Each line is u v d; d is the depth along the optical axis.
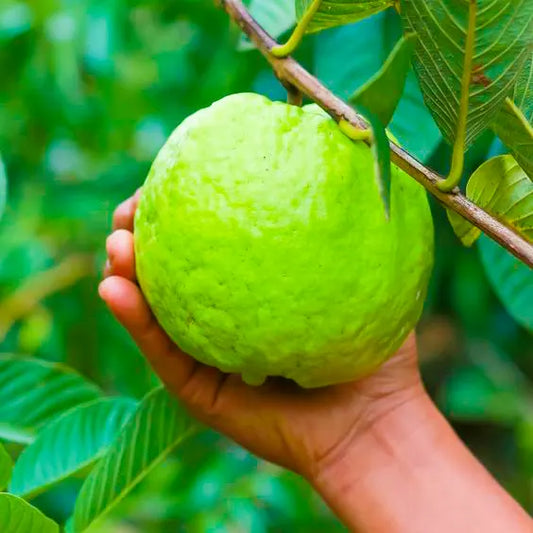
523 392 1.21
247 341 0.48
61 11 0.99
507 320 1.13
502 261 0.61
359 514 0.57
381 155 0.41
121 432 0.52
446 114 0.45
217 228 0.47
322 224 0.46
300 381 0.50
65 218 1.03
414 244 0.49
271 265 0.47
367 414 0.58
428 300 1.00
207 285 0.47
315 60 0.68
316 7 0.47
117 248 0.53
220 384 0.58
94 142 1.16
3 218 1.04
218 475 0.77
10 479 0.49
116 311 0.54
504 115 0.46
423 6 0.42
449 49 0.42
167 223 0.48
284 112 0.48
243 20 0.49
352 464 0.58
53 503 0.83
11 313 0.98
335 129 0.48
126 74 1.18
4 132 1.11
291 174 0.47
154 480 0.77
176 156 0.48
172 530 0.78
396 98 0.42
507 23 0.41
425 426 0.59
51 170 1.12
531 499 1.20
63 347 0.98
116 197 1.02
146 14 1.11
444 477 0.57
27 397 0.60
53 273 1.00
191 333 0.49
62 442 0.54
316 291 0.47
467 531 0.55
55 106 1.08
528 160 0.47
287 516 0.81
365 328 0.48
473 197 0.50
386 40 0.66
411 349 0.60
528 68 0.46
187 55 0.99
